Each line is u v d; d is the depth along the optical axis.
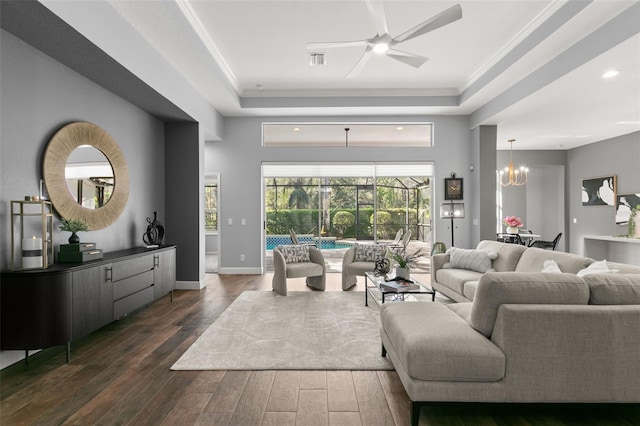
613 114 5.82
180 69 4.63
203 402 2.24
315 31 4.15
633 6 3.16
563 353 1.94
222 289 5.52
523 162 9.35
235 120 6.88
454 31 4.19
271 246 7.13
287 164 6.94
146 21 3.46
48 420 2.04
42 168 3.12
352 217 7.10
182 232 5.61
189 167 5.60
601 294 2.02
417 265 7.04
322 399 2.28
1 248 2.74
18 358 2.85
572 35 3.73
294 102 6.30
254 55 4.83
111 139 4.07
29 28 2.70
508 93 5.36
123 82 3.82
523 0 3.56
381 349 3.04
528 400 1.95
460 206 6.56
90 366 2.76
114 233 4.25
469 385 1.94
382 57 4.90
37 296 2.68
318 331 3.54
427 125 6.99
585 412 2.14
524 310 1.95
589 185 8.51
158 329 3.64
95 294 3.15
